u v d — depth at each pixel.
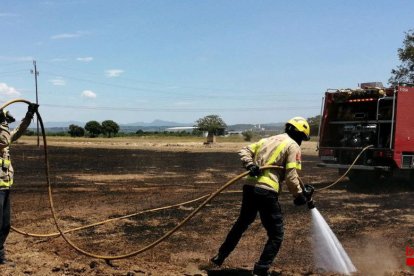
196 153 32.69
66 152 31.67
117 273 5.43
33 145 42.50
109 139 64.94
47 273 5.36
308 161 25.17
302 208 10.18
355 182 14.88
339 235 7.66
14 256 6.05
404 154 13.06
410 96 13.16
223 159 26.41
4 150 5.41
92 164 21.92
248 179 5.28
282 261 6.15
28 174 16.89
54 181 14.80
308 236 7.55
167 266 5.81
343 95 14.31
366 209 10.14
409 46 31.58
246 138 60.00
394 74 32.47
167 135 84.38
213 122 67.94
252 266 5.92
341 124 14.77
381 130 13.59
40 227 8.07
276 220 5.18
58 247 6.71
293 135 5.38
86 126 80.12
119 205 10.41
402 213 9.66
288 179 5.08
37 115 5.80
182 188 13.52
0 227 5.40
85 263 5.90
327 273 5.66
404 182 14.00
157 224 8.45
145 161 24.39
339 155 14.35
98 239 7.34
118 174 17.38
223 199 11.47
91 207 10.10
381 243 7.14
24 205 10.22
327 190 13.24
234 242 5.41
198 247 6.88
